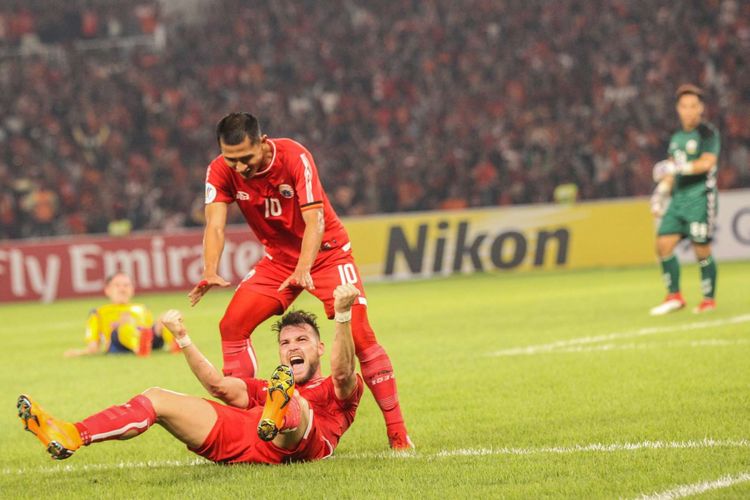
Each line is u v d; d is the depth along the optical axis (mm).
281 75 62469
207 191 11008
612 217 39844
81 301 40031
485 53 59562
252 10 65562
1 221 52812
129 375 18125
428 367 16625
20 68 62812
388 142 55375
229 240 40750
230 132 10227
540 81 56562
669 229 21766
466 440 10891
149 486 9227
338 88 60875
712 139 21250
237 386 9789
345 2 65562
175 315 9328
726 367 14508
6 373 19438
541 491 8297
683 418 11156
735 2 57469
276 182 10789
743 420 10820
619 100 54688
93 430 8648
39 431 8445
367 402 13781
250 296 11312
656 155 51469
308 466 9570
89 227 52312
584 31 58906
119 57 66375
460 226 40562
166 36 66562
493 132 54156
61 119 59781
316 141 56656
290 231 11094
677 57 55719
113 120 59031
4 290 41156
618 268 38750
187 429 9336
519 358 16844
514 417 12039
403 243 40750
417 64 60281
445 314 25688
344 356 9828
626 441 10188
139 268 41094
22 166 56312
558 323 21797
